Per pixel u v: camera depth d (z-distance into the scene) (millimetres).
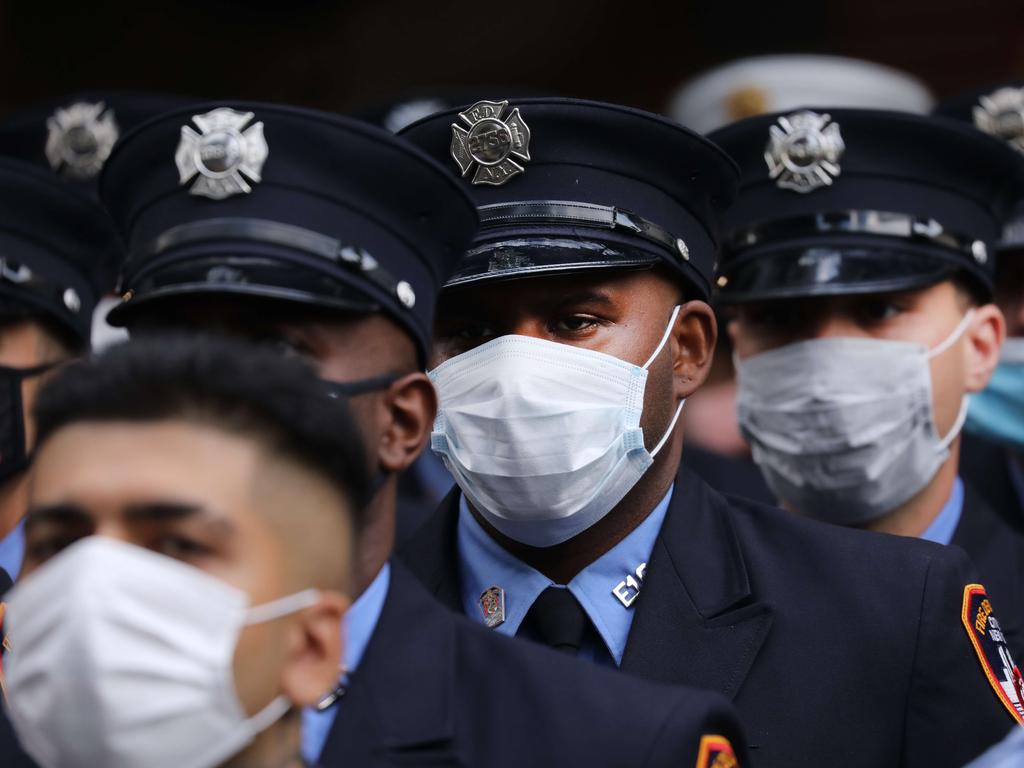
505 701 8188
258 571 6855
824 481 12516
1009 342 15055
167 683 6645
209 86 30250
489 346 10133
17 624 6777
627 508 10438
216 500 6781
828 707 10031
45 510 6902
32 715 6734
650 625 10203
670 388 10570
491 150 10320
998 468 16109
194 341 7156
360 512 7516
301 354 8305
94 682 6551
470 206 9039
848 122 12453
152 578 6633
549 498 10031
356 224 8539
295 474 7031
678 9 27828
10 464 11820
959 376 12766
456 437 10203
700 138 10594
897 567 10516
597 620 10297
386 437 8484
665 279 10578
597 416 10008
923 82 26328
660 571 10406
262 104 8539
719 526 10797
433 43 29359
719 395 19703
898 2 26266
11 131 16203
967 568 10797
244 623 6801
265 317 8320
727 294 12594
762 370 12609
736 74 19875
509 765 7988
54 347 12453
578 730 8023
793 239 12453
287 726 7230
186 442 6840
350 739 7879
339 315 8359
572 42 28594
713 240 11125
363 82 29672
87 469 6828
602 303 10234
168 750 6734
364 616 8281
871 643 10203
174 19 30031
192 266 8352
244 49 30109
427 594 8586
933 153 12539
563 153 10336
